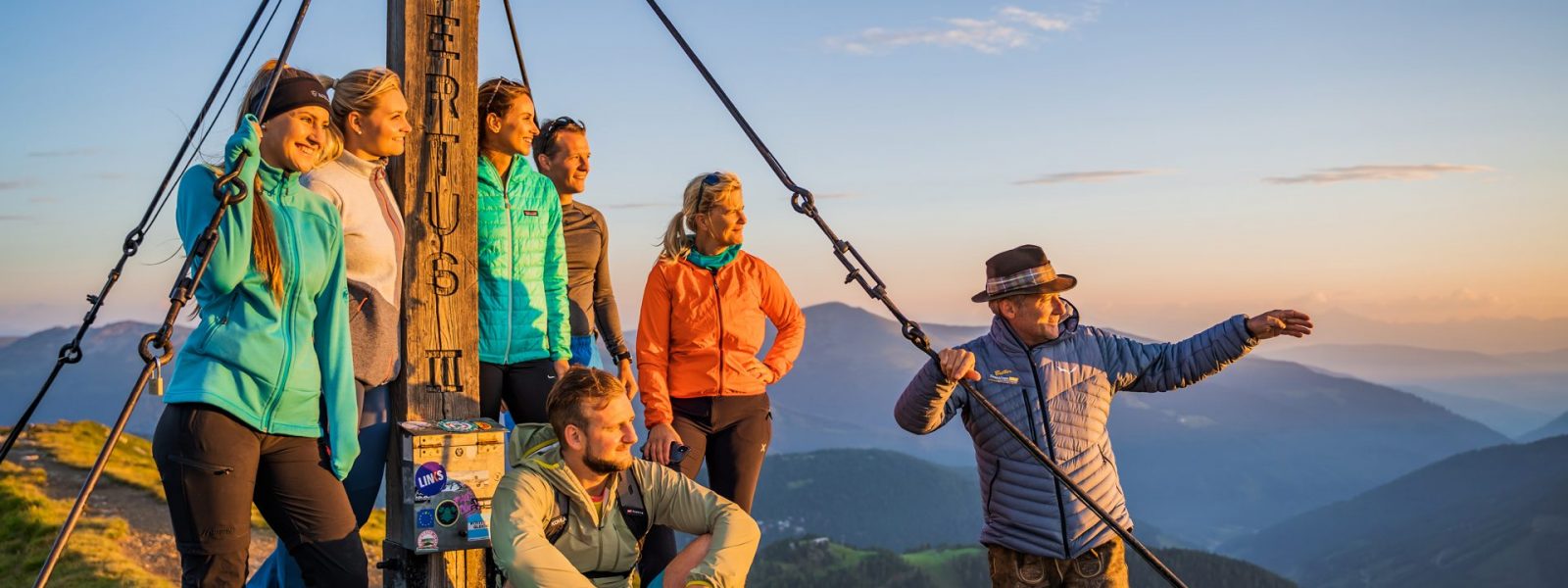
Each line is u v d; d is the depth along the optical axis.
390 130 4.71
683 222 6.08
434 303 5.12
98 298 4.58
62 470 24.58
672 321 6.08
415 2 5.07
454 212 5.17
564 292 5.93
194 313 4.16
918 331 4.94
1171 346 5.59
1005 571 5.45
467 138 5.21
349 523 4.41
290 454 4.25
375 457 5.05
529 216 5.68
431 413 5.11
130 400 3.51
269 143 4.25
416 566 4.95
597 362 6.43
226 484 4.00
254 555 17.66
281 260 4.15
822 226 4.86
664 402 6.01
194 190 4.04
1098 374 5.54
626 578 4.63
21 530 18.64
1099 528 5.36
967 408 5.65
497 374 5.59
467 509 4.83
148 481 24.50
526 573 4.20
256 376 4.07
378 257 4.76
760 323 6.25
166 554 18.39
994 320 5.68
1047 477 5.38
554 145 6.26
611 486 4.57
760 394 6.25
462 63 5.19
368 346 4.73
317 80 4.39
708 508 4.69
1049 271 5.40
